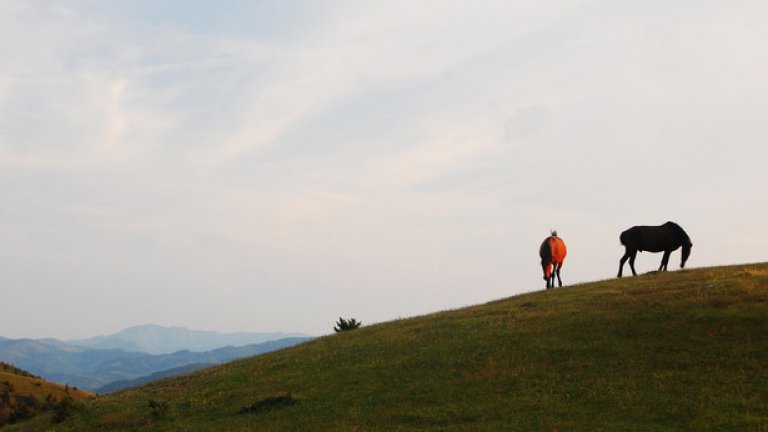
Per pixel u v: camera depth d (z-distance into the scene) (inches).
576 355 981.8
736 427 687.7
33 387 3425.2
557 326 1131.9
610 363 932.0
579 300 1298.0
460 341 1147.3
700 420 713.6
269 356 1409.9
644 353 949.8
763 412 719.7
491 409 821.9
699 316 1043.9
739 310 1040.2
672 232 1461.6
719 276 1301.7
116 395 1381.6
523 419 773.9
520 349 1046.4
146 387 1392.7
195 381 1285.7
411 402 892.6
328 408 916.6
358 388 989.8
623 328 1059.9
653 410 760.3
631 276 1502.2
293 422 876.0
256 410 967.0
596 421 742.5
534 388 882.1
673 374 863.7
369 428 808.3
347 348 1274.6
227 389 1136.8
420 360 1074.7
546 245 1517.0
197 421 975.6
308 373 1127.6
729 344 932.0
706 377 838.5
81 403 1288.1
